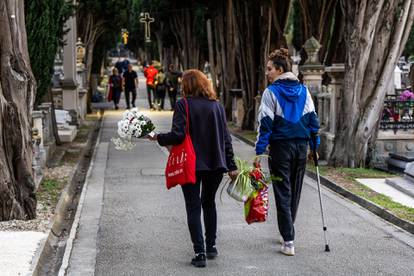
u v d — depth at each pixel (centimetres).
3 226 828
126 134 688
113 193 1133
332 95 1462
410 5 1309
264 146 713
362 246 780
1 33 859
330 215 948
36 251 715
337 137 1380
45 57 1298
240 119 2392
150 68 3209
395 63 1337
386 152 1402
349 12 1326
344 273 675
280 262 713
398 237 822
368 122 1348
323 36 2011
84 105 2872
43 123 1394
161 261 720
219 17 2630
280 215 735
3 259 675
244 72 2255
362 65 1332
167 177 689
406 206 960
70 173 1305
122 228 874
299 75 1897
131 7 3838
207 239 723
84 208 1006
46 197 1042
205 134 685
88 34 3244
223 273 675
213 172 692
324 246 778
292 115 720
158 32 5716
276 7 2098
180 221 913
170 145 688
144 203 1043
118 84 3284
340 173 1278
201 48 4388
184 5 3338
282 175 728
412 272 679
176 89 3128
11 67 860
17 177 867
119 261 721
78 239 817
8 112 848
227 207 1005
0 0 859
